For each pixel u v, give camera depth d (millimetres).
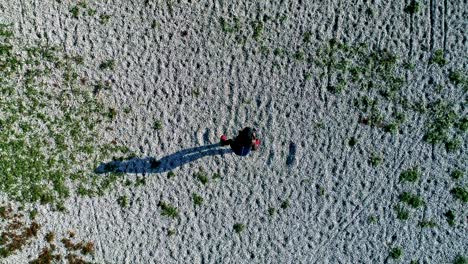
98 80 7379
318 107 7316
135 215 7367
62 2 7395
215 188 7363
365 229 7262
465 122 7207
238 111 7352
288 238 7289
